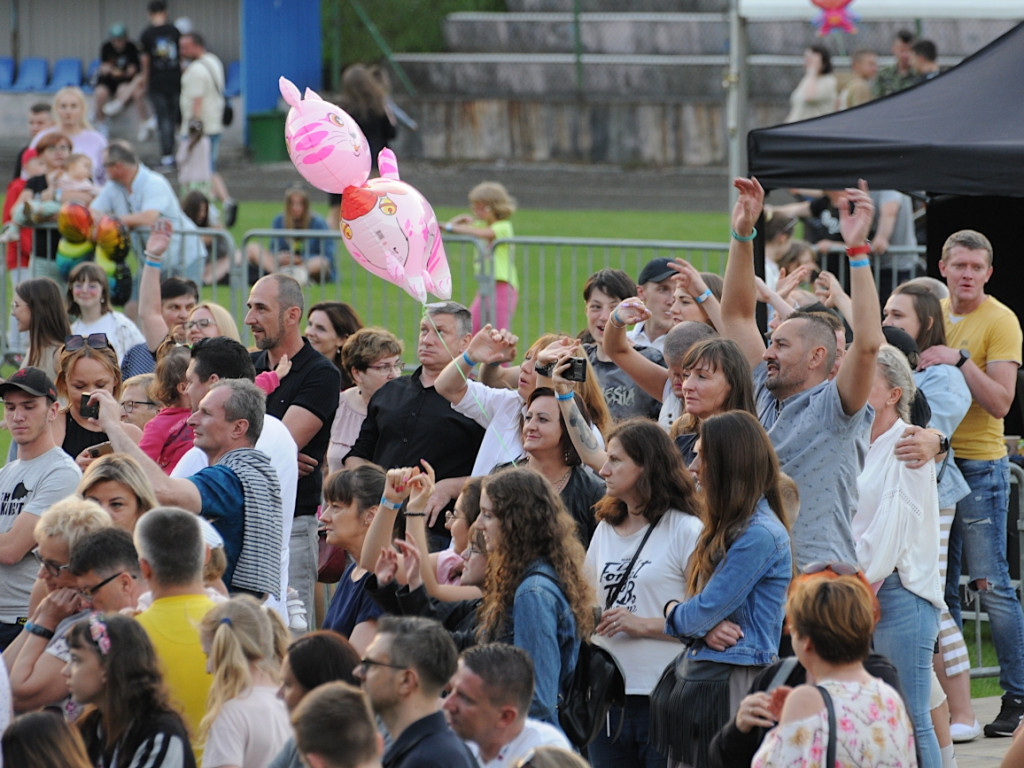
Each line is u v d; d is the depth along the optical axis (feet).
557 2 217.97
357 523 39.78
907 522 40.22
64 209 79.30
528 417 40.65
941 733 42.22
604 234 146.10
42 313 58.65
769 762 27.37
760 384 42.06
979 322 53.47
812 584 28.37
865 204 36.91
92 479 37.73
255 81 193.16
